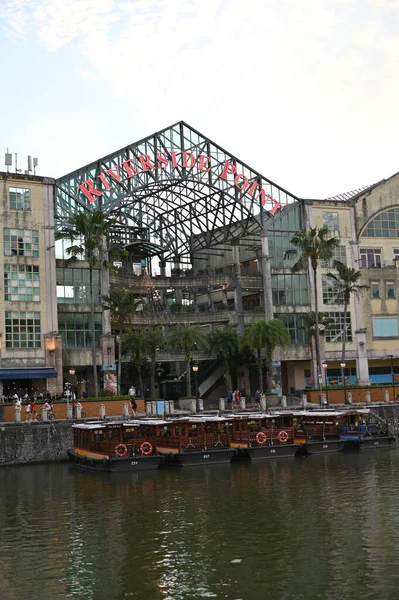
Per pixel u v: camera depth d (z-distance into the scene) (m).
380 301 108.31
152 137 96.38
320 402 87.25
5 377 80.81
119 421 66.81
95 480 54.47
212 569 30.61
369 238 109.69
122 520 40.44
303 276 105.75
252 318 105.31
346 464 58.62
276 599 27.02
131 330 96.38
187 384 96.06
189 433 61.88
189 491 48.59
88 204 90.56
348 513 40.03
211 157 101.06
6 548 35.28
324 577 29.12
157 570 30.80
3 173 85.19
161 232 118.62
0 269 83.88
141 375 101.69
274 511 41.22
